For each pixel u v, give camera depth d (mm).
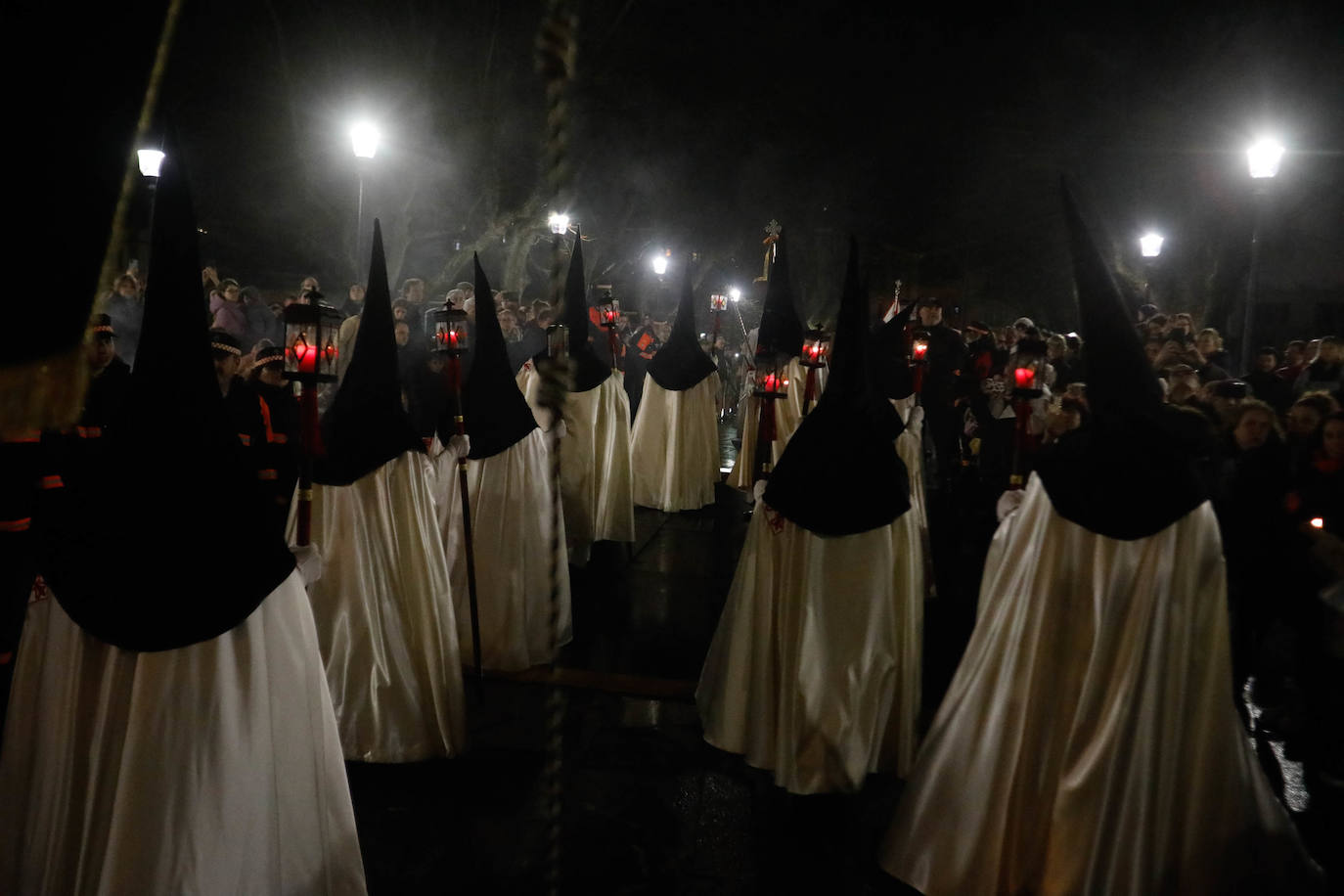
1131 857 2604
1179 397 5059
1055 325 21438
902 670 3828
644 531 8281
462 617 4949
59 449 3174
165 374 2156
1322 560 3801
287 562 2355
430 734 3953
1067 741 2701
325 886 2484
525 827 3486
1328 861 3270
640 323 12453
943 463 8992
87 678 2193
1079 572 2732
